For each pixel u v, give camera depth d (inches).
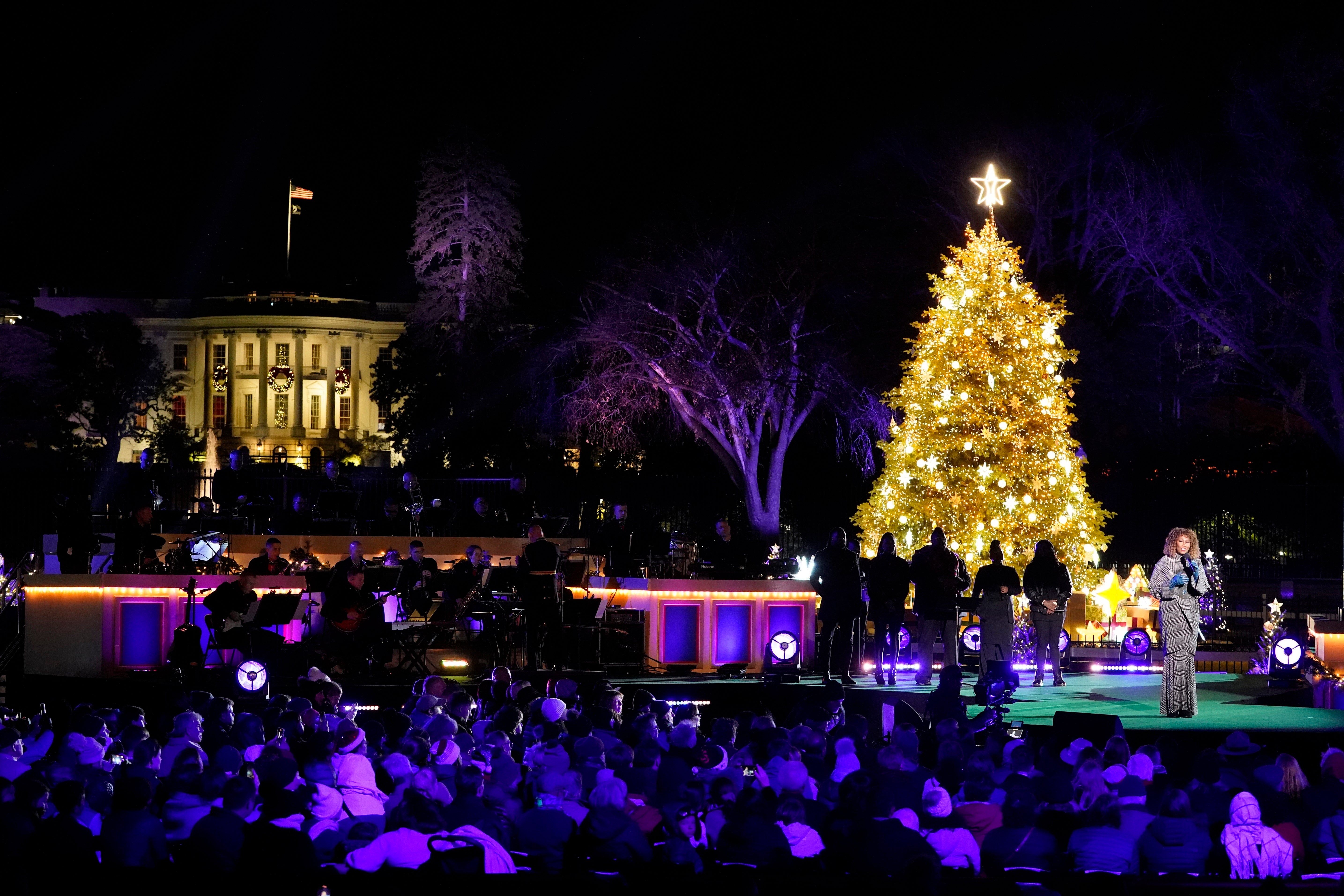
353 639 799.7
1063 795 398.6
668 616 919.0
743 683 806.5
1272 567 1571.1
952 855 359.9
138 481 1094.4
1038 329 1038.4
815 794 411.2
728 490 1699.1
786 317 1982.0
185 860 317.4
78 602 898.7
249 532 1077.8
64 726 792.3
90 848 311.6
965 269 1040.2
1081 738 544.7
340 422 3508.9
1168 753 485.4
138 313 3503.9
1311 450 1877.5
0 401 2704.2
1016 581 763.4
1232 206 1929.1
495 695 613.9
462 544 1078.4
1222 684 831.7
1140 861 360.5
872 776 403.2
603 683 599.5
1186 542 658.2
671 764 414.3
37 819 342.3
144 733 464.1
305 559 971.9
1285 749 611.2
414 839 327.3
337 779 395.2
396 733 489.7
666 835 373.4
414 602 826.2
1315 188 1857.8
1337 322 1877.5
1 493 1507.1
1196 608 659.4
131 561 933.8
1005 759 473.4
